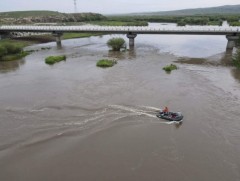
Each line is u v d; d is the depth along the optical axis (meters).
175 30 85.00
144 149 28.06
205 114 35.84
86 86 47.12
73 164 25.83
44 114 35.91
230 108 37.75
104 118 34.62
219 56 73.25
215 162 26.02
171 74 54.69
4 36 105.12
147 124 33.16
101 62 63.38
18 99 41.28
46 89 45.84
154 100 40.41
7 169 25.25
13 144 29.03
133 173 24.53
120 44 83.31
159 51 82.12
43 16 192.62
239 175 24.27
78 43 102.94
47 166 25.58
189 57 72.44
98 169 25.08
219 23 149.88
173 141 29.52
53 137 30.27
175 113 34.19
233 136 30.50
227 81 50.16
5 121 34.03
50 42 107.06
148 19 198.62
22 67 63.03
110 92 43.88
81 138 30.05
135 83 48.59
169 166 25.45
